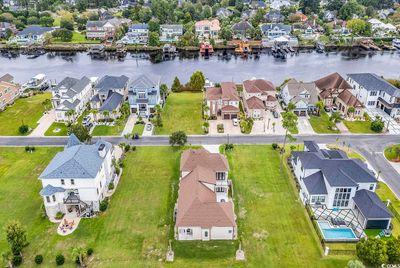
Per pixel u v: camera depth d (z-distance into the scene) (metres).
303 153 81.19
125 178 83.50
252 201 75.38
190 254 62.09
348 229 67.44
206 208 65.81
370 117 113.19
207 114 113.00
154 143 98.88
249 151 94.19
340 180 71.44
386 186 79.44
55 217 70.94
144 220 70.19
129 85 116.06
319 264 59.75
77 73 170.50
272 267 59.34
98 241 65.06
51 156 93.06
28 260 60.97
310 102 117.12
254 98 116.25
